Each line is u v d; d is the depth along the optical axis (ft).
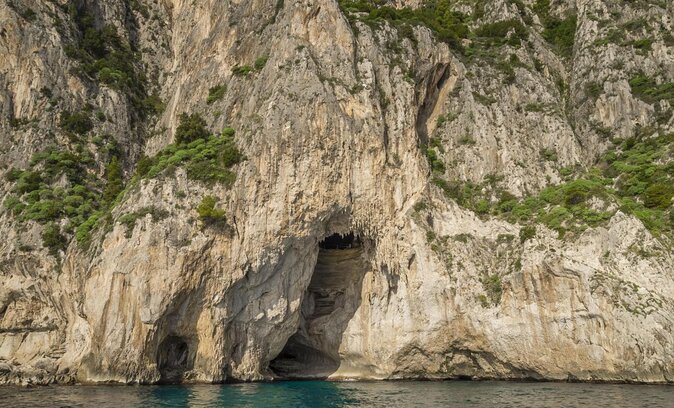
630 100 232.32
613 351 159.02
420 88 221.25
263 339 183.11
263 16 227.40
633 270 166.40
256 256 177.17
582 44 255.50
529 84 232.53
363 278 194.80
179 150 196.13
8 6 249.75
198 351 172.45
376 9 241.76
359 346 190.70
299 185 183.52
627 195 199.41
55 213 202.49
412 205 193.98
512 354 173.68
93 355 169.27
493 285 180.86
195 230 174.29
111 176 223.30
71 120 237.86
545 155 216.33
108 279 169.37
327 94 192.85
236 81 213.46
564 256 170.40
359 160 191.11
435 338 181.88
